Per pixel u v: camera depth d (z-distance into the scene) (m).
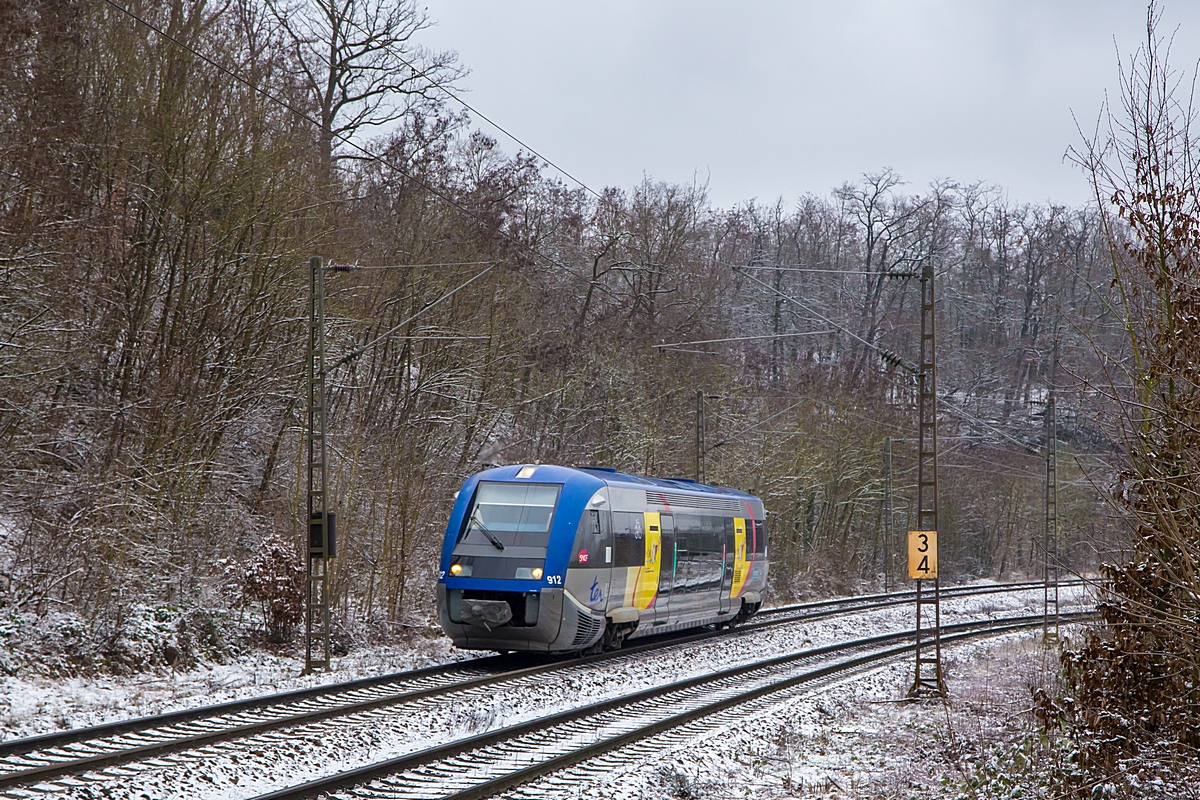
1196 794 10.35
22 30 20.88
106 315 24.06
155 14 24.89
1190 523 10.03
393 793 10.22
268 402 27.92
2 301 21.00
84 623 18.88
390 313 32.59
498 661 22.03
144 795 9.68
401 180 35.03
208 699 15.61
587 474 22.38
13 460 21.33
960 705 18.69
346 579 24.88
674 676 21.33
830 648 27.38
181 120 24.61
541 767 11.41
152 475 22.33
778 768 13.25
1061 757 11.80
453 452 34.25
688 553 26.08
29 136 21.52
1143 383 10.80
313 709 14.77
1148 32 11.23
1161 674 11.11
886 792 12.04
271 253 25.98
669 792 11.29
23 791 9.41
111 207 24.47
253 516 27.00
